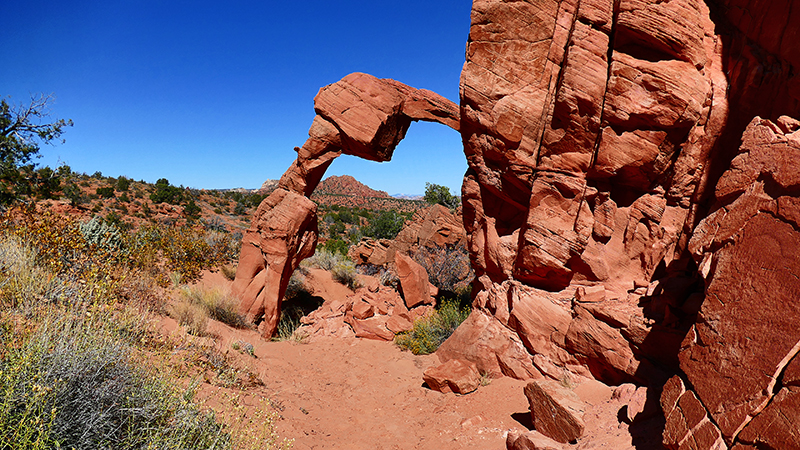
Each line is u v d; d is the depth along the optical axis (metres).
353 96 10.88
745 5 6.71
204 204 56.25
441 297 13.75
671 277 6.58
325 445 5.61
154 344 5.42
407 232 27.05
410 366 9.67
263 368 8.31
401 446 6.09
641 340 6.07
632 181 7.40
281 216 11.80
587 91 6.93
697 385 3.76
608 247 7.57
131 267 10.24
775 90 6.38
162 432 3.61
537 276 8.02
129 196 47.84
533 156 8.05
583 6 7.00
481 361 8.23
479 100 8.29
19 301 4.55
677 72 6.48
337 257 23.27
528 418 6.30
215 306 11.04
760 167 4.02
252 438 4.39
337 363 10.11
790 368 2.99
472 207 9.84
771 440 2.94
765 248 3.57
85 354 3.52
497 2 7.92
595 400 6.11
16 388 3.02
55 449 2.91
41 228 7.61
